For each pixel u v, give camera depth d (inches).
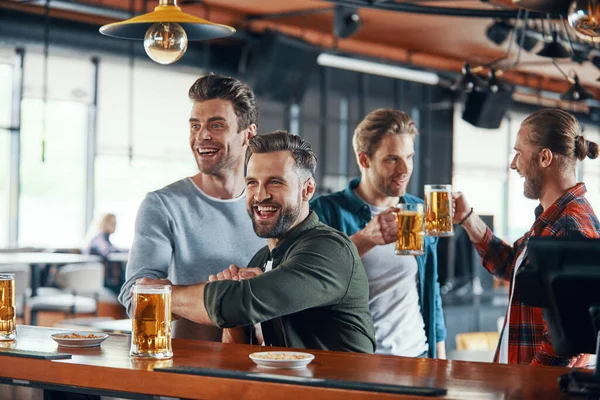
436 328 157.6
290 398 80.2
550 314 84.2
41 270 412.5
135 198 464.4
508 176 671.1
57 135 437.1
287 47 424.5
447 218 125.0
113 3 377.7
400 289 146.3
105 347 105.2
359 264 111.0
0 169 411.8
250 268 108.7
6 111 409.1
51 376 94.3
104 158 449.7
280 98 435.2
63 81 421.1
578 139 125.0
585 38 128.0
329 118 505.0
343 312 109.1
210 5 422.9
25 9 368.5
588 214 122.7
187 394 85.7
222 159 130.9
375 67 430.0
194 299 106.8
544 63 513.7
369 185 152.1
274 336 113.0
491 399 76.0
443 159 579.8
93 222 432.5
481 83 285.7
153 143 463.8
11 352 98.7
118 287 419.8
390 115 148.7
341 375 87.0
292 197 111.0
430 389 77.2
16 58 402.0
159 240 128.4
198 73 443.2
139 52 399.5
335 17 351.3
